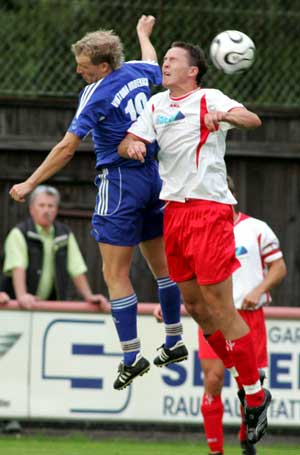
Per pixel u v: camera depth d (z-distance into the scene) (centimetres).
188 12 4141
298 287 4128
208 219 2336
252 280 3006
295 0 4194
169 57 2352
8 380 3356
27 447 3238
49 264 3447
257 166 4128
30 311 3362
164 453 3191
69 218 4081
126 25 4119
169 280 2508
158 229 2486
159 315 3050
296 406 3369
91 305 3366
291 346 3369
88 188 4091
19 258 3409
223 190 2356
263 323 3030
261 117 4131
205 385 2941
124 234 2411
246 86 4169
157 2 4128
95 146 2434
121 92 2383
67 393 3366
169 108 2345
